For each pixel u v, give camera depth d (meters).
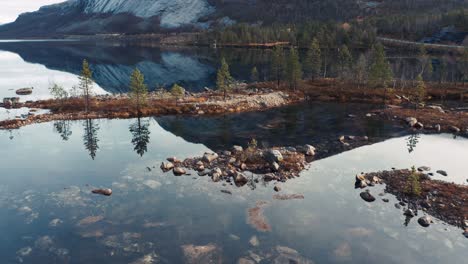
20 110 79.94
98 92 115.75
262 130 64.38
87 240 26.25
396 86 106.88
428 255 24.67
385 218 29.84
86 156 48.09
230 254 24.47
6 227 28.11
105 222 28.92
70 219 29.48
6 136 59.66
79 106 83.06
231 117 76.12
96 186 36.81
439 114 72.56
